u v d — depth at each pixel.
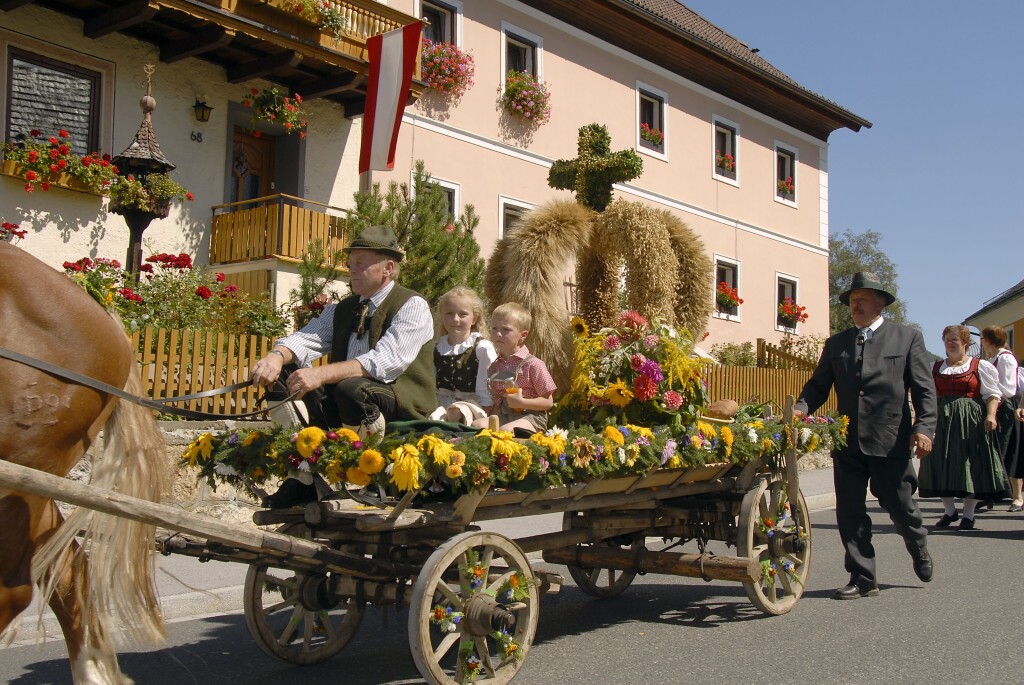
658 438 5.12
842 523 6.57
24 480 3.22
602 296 7.73
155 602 3.81
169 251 13.21
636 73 20.92
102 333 3.75
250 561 4.11
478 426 4.87
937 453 9.64
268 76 14.20
